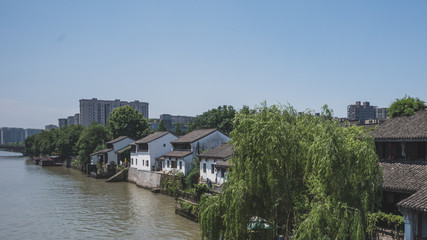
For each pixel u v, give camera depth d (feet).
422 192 66.39
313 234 57.31
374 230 70.03
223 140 202.28
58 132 488.44
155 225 123.65
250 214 69.15
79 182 244.63
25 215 140.97
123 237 110.22
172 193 180.34
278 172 68.59
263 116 71.92
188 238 108.27
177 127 346.54
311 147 64.03
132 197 180.45
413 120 92.63
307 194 67.72
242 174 70.90
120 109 345.10
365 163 61.46
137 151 248.93
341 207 58.95
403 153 86.28
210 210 72.79
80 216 138.21
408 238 64.85
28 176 285.64
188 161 190.90
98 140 335.88
